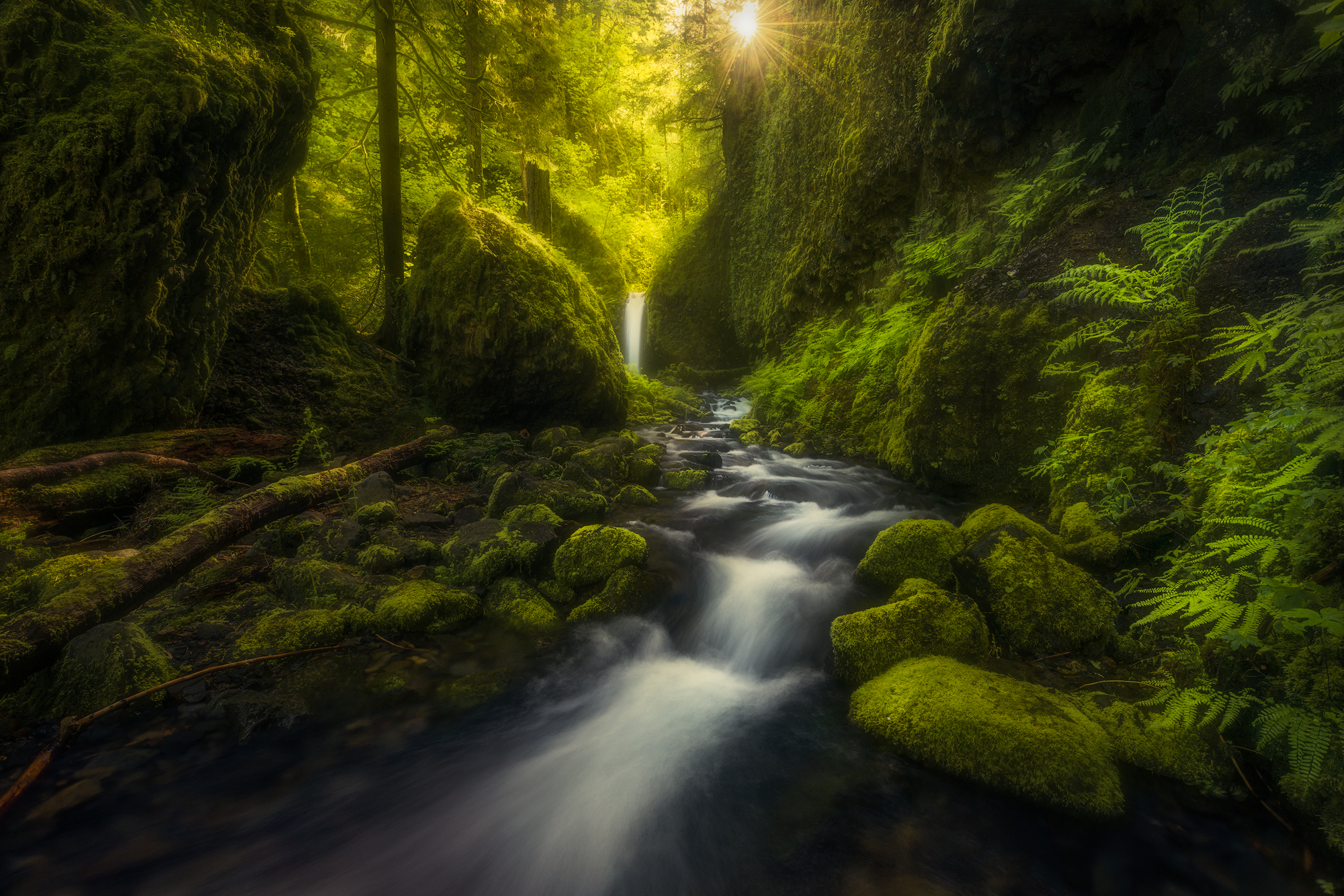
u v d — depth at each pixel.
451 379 8.43
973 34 6.34
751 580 4.53
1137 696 2.85
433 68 11.99
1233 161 4.76
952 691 2.82
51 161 4.76
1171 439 3.97
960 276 7.28
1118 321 4.56
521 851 2.36
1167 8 5.39
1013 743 2.49
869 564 4.30
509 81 11.11
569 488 5.70
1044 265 5.65
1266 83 4.59
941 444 5.76
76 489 4.55
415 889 2.20
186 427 5.97
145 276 5.18
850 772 2.66
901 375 7.07
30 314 4.91
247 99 5.87
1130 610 3.41
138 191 5.01
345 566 4.23
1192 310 4.17
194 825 2.36
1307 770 2.06
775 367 11.91
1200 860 2.12
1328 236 3.03
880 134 9.32
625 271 22.53
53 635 2.88
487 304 8.16
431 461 7.05
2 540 3.81
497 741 2.92
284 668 3.24
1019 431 5.30
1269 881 2.03
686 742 2.95
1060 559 3.58
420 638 3.65
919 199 9.09
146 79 5.07
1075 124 6.35
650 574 4.29
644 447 8.05
